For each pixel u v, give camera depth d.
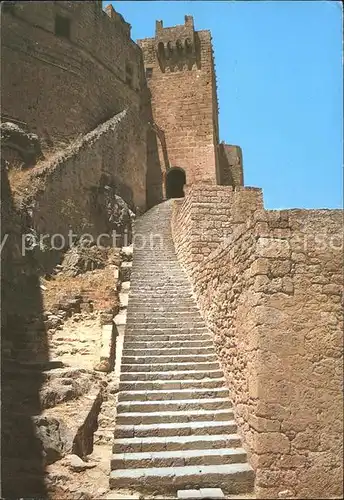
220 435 6.26
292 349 5.44
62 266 14.48
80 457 6.10
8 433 5.94
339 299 5.63
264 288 5.58
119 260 15.38
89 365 8.63
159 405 6.83
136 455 5.82
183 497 5.13
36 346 9.22
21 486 5.38
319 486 5.12
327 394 5.34
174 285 11.98
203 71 30.84
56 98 21.92
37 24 21.34
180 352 8.30
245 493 5.30
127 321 9.59
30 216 13.66
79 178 18.44
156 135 30.22
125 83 27.88
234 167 35.09
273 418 5.25
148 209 27.36
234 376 6.70
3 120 19.22
